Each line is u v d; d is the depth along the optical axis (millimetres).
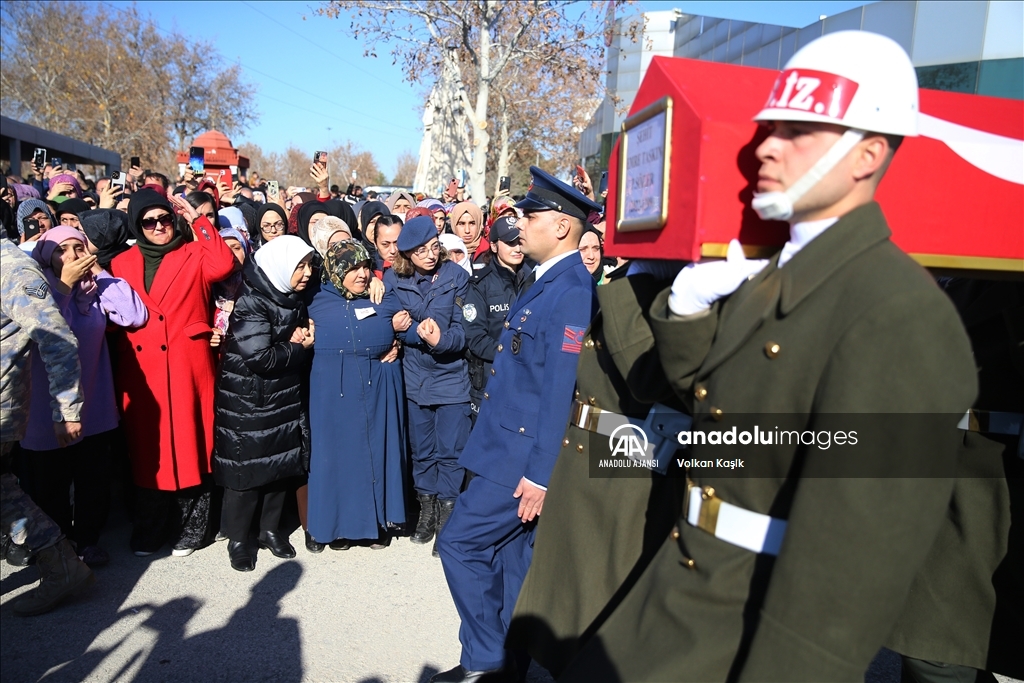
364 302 3967
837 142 1290
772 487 1395
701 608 1437
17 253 3049
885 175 1572
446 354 4125
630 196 1766
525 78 25109
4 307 2963
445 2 15812
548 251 2684
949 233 1624
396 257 4219
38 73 34562
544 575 2221
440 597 3615
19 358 2988
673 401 1927
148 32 37125
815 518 1246
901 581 1222
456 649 3150
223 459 3785
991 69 13828
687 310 1505
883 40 1293
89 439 3787
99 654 3057
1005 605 2096
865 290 1256
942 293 1236
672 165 1546
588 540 2086
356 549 4184
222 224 5754
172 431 3916
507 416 2682
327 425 3920
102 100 35188
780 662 1255
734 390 1409
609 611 1996
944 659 2145
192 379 3984
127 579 3736
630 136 1770
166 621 3328
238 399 3734
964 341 1215
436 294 4117
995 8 13648
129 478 4418
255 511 4242
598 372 2107
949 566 2160
